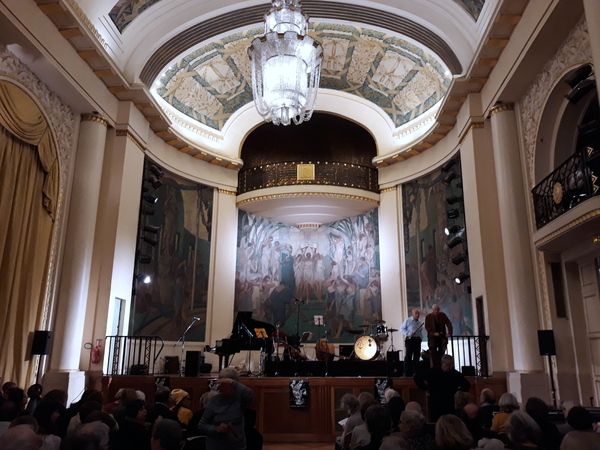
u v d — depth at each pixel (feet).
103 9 36.06
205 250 52.54
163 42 42.27
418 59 48.34
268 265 56.70
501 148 35.58
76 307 35.04
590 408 19.72
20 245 30.66
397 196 54.03
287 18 36.42
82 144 37.60
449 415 11.59
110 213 39.06
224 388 15.44
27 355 31.07
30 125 31.55
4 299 28.86
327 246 58.03
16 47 29.91
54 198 34.40
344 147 59.36
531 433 11.96
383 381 33.27
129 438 14.33
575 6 26.66
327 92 56.70
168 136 48.29
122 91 40.16
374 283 53.93
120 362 39.60
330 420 32.73
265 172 55.21
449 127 45.50
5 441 8.91
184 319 49.06
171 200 50.21
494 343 34.96
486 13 35.70
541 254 32.17
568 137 31.68
